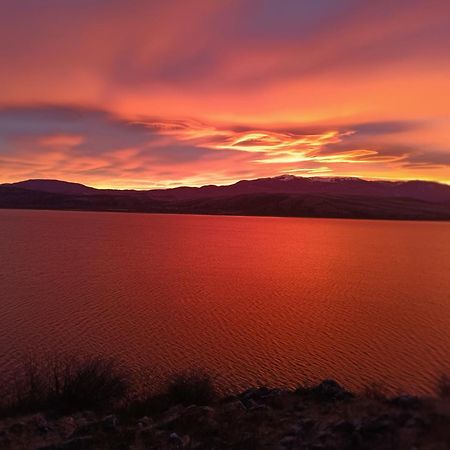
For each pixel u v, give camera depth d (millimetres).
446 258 113812
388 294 62312
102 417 12344
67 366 18422
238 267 89125
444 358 35656
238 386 29703
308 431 9625
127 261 94812
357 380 31141
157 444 9844
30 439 10906
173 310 50156
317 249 133125
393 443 8102
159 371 31094
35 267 82438
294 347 38219
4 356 33000
